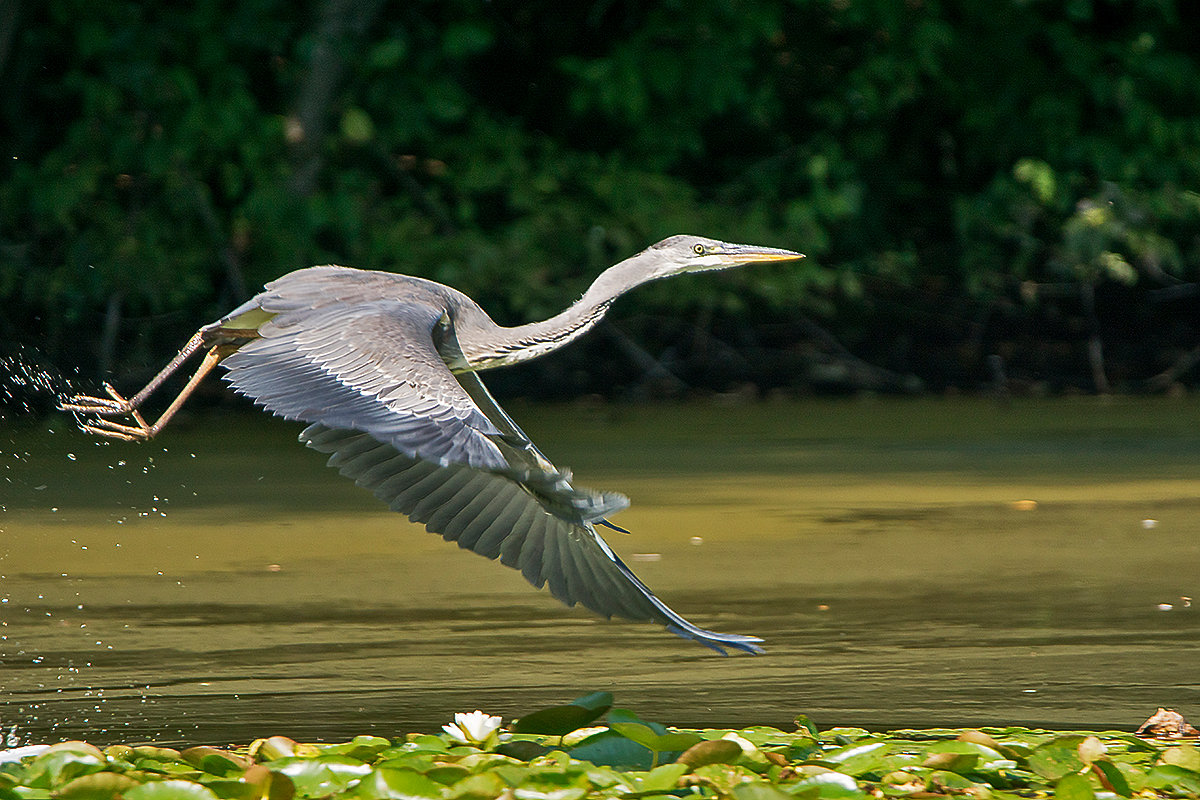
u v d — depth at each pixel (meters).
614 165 21.25
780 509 11.86
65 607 8.54
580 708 5.55
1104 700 6.66
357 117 19.64
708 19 20.91
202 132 19.38
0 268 19.17
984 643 7.71
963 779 5.16
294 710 6.53
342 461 5.93
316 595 8.91
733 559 9.91
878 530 10.96
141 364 20.02
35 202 19.05
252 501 12.44
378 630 8.05
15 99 20.44
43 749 5.55
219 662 7.36
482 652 7.60
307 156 19.94
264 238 19.89
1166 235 22.69
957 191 23.61
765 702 6.66
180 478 13.77
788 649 7.61
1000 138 22.81
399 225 20.44
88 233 19.33
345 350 5.32
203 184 20.17
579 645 7.76
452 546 10.55
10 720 6.36
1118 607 8.52
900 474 13.70
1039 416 18.45
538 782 4.96
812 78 23.03
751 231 20.94
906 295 22.89
